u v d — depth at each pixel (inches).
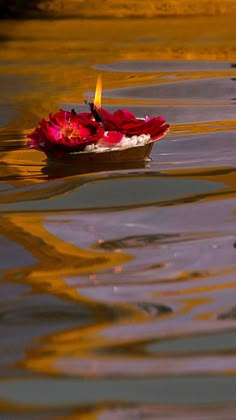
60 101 524.4
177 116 477.7
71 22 941.8
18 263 259.8
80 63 677.9
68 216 306.5
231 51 717.3
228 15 951.6
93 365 190.4
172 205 316.2
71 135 381.1
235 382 181.8
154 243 274.1
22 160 384.8
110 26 905.5
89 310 222.1
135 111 491.5
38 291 236.5
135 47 756.6
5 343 203.6
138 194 330.6
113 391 179.3
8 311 223.3
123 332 207.8
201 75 605.6
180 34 831.7
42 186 344.2
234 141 415.5
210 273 245.8
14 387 182.5
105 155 380.5
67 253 267.0
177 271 248.4
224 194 328.2
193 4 991.0
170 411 170.7
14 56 730.8
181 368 188.2
